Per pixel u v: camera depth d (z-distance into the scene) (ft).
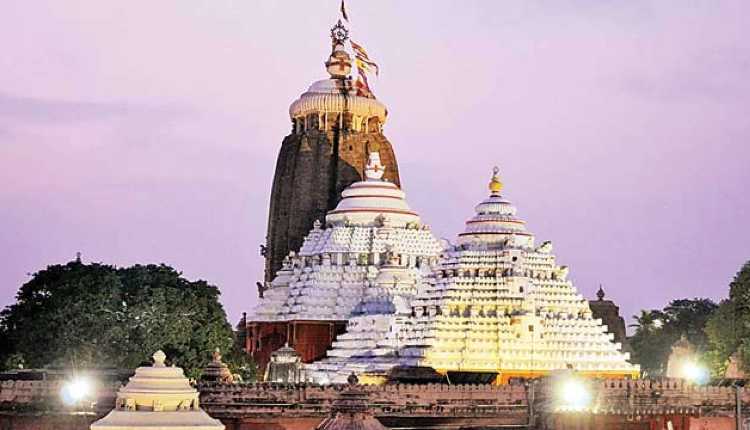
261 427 333.21
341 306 549.13
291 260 592.19
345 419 240.32
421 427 340.39
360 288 552.41
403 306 513.45
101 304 438.40
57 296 442.91
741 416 342.64
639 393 336.49
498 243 447.83
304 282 561.43
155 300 448.65
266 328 568.82
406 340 439.22
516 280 435.12
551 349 428.56
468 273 439.63
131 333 435.94
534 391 343.67
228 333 486.79
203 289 485.56
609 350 435.53
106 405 317.83
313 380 448.24
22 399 313.12
